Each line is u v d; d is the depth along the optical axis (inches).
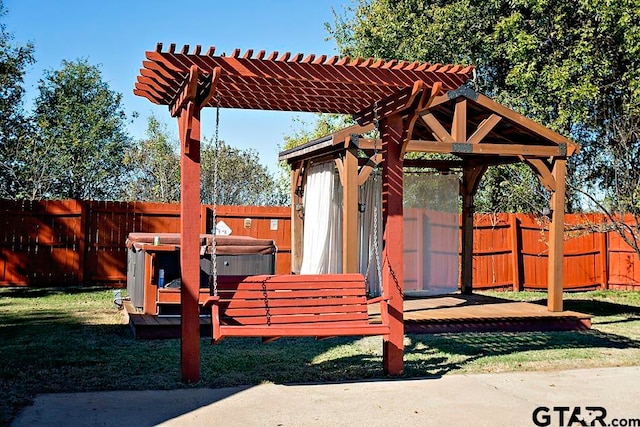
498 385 243.1
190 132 225.9
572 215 597.3
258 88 242.4
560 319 378.0
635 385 245.9
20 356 271.7
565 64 497.7
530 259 612.7
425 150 358.9
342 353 298.8
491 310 393.4
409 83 234.2
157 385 229.8
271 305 244.5
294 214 505.4
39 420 186.5
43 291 518.6
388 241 255.0
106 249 556.4
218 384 234.4
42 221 546.6
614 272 633.6
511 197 632.4
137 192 999.0
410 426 190.2
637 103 456.8
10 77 724.7
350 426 189.0
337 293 256.1
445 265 480.4
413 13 725.3
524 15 629.9
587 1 485.4
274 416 196.9
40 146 870.4
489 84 713.6
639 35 453.7
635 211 461.1
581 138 543.5
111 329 346.0
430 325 357.7
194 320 233.5
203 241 355.6
